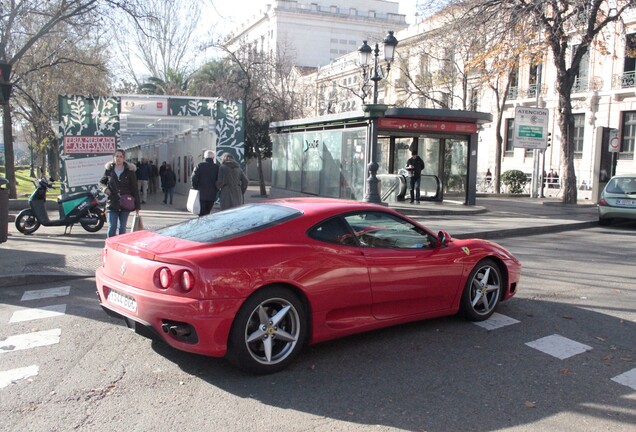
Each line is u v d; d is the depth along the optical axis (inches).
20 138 2244.1
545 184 1333.7
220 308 161.8
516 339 212.1
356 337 212.5
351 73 1861.5
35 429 140.4
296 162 942.4
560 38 792.3
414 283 205.9
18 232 482.0
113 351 195.8
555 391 165.5
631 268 360.2
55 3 655.8
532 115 882.8
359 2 3184.1
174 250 170.2
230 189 426.0
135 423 143.6
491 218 644.1
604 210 606.2
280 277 171.9
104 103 704.4
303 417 147.3
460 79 1138.0
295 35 3024.1
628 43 823.1
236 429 140.7
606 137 853.8
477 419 147.1
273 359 175.3
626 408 154.7
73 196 480.4
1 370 179.0
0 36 649.0
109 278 187.0
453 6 784.9
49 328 222.1
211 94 1234.6
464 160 792.3
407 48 1285.7
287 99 1314.0
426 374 177.5
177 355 191.8
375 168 601.6
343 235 192.1
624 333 221.5
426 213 679.7
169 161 1269.7
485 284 234.2
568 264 373.4
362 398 159.3
